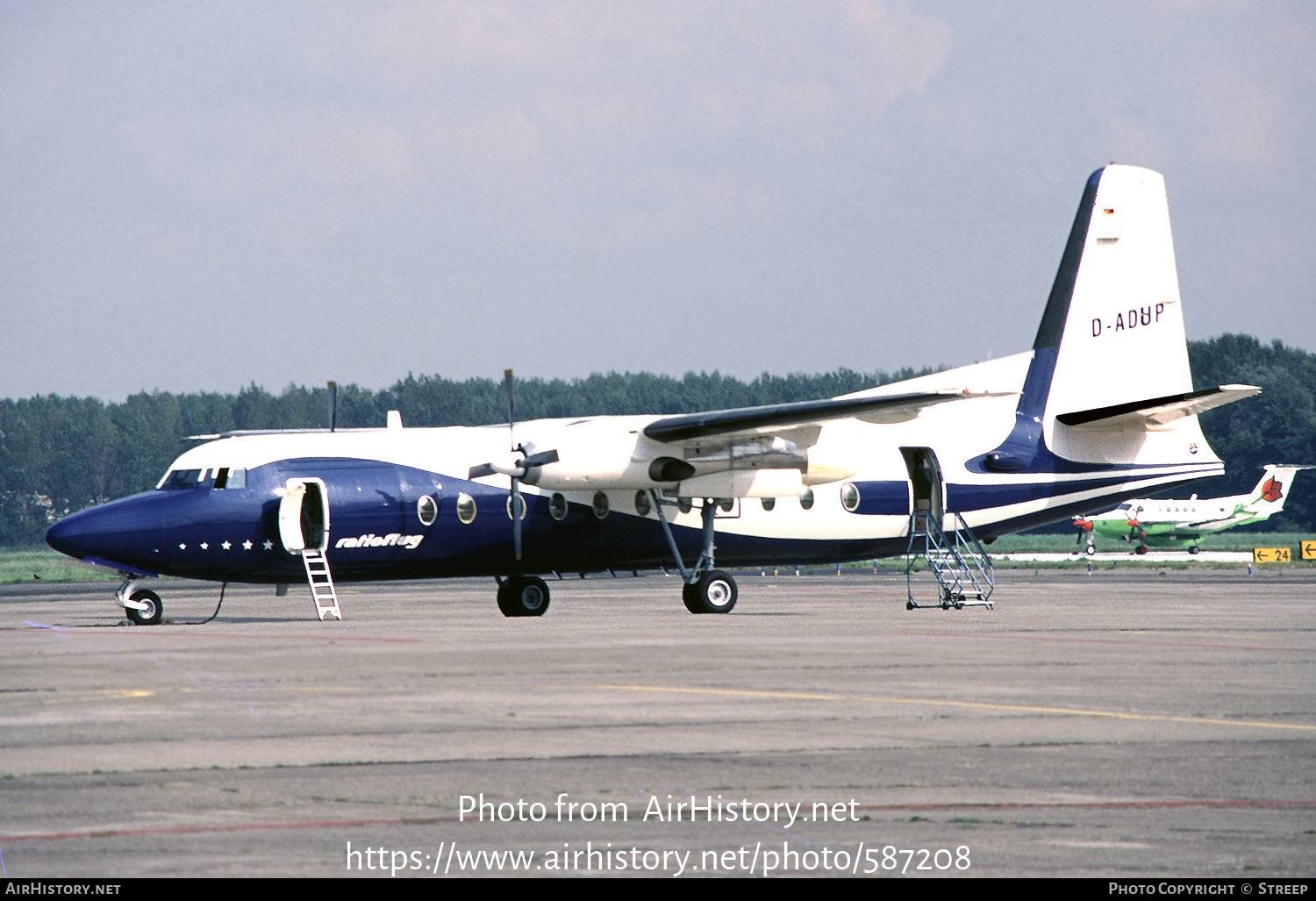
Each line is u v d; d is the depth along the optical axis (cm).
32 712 3831
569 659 5178
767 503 8362
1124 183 9219
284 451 7675
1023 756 3117
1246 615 7788
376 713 3778
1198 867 2217
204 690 4294
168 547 7300
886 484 8594
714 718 3681
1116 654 5347
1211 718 3650
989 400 8894
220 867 2241
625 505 8081
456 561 7838
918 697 4078
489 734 3428
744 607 8950
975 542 8800
